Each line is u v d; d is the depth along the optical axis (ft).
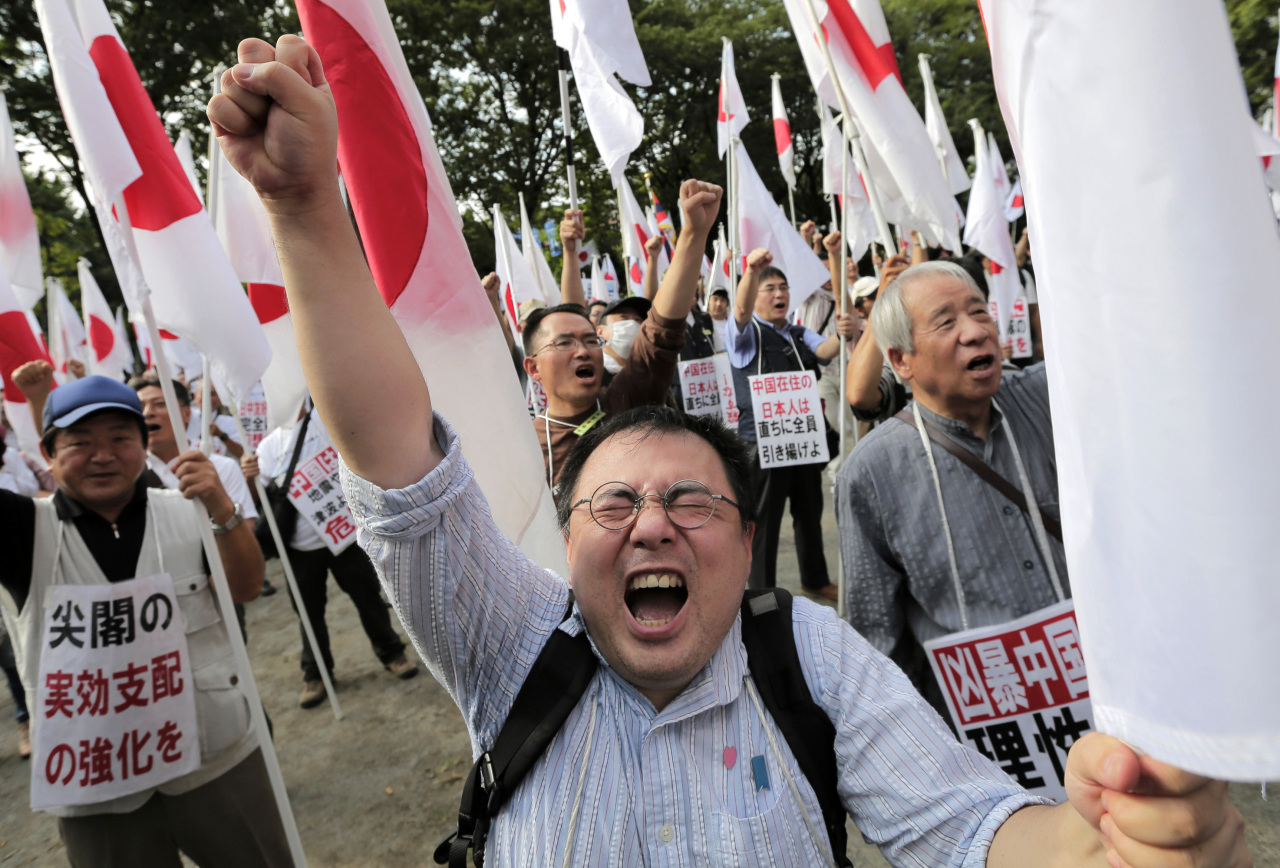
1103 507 2.20
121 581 6.88
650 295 14.78
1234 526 1.93
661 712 3.62
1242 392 1.92
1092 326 2.18
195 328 7.77
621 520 3.68
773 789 3.43
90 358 22.70
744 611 3.94
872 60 10.55
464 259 5.90
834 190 16.92
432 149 6.05
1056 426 2.38
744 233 15.19
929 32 67.62
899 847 3.42
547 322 9.22
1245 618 1.92
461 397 5.70
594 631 3.72
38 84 44.73
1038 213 2.31
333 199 3.16
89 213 50.26
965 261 8.98
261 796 7.32
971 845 3.20
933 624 6.66
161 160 7.86
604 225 74.69
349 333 3.17
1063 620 5.78
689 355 16.46
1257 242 1.94
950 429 6.50
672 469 3.72
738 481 3.94
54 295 22.76
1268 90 40.22
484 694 3.78
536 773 3.52
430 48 62.80
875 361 8.59
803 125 74.43
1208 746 1.97
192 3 45.96
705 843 3.30
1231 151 1.96
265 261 10.24
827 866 3.40
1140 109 2.03
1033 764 5.89
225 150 3.04
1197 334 1.96
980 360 6.19
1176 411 2.00
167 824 6.90
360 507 3.42
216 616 7.29
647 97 73.41
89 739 6.51
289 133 2.93
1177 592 2.02
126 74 7.87
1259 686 1.90
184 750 6.72
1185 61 1.99
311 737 12.67
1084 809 2.35
